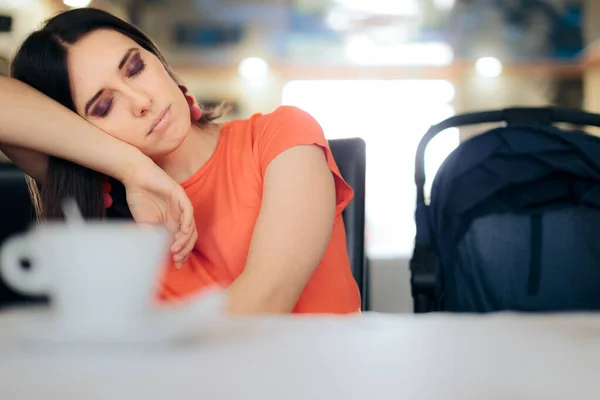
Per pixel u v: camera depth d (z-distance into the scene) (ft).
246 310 3.63
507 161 5.16
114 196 4.80
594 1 23.38
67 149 4.23
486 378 0.97
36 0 12.67
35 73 4.33
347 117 28.09
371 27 24.61
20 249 1.39
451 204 5.16
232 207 4.41
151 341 1.21
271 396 0.86
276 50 26.23
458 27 24.67
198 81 27.32
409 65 27.22
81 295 1.32
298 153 4.11
